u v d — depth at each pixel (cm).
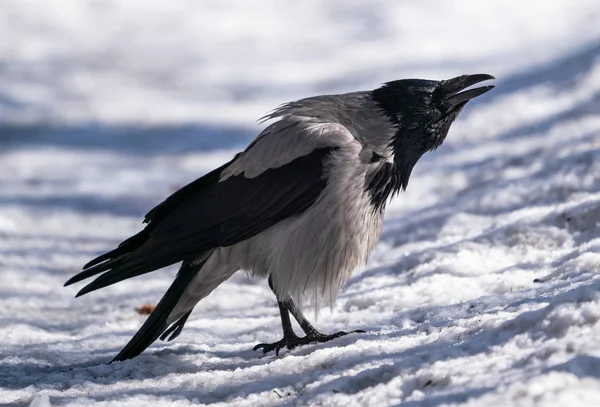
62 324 1155
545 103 2227
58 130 3328
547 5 5031
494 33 4578
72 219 2031
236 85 4091
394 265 1198
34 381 826
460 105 940
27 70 4497
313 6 5562
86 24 5450
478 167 1767
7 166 2789
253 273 938
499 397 552
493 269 1089
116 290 1361
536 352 617
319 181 900
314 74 4147
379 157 917
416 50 4331
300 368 759
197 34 5234
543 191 1355
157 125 3362
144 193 2286
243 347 934
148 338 922
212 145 2934
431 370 634
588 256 981
